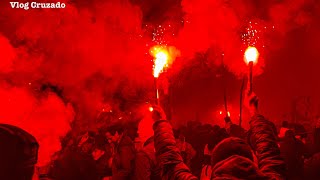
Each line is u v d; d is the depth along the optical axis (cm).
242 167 211
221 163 217
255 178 209
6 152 153
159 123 255
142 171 540
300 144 711
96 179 588
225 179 207
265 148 247
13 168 153
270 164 239
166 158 240
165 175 238
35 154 161
